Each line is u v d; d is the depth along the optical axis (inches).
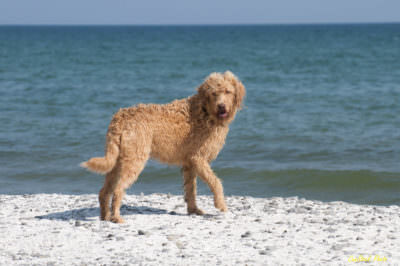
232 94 284.2
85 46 3139.8
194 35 5900.6
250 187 430.0
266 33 6491.1
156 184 440.1
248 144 573.9
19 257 219.5
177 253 223.6
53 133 630.5
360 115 738.8
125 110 277.9
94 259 216.4
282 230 263.1
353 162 494.9
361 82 1149.1
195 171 291.1
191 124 281.6
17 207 333.1
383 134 615.8
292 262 209.8
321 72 1402.6
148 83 1173.1
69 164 501.4
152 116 275.4
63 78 1269.7
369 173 453.4
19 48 2822.3
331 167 476.4
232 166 484.4
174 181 448.5
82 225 273.7
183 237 249.1
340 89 1034.1
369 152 532.7
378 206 349.4
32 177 460.1
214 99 277.9
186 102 287.0
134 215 300.2
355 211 323.0
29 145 569.0
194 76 1328.7
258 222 282.4
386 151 534.9
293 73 1386.6
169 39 4520.2
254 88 1068.5
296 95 952.9
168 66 1637.6
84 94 979.3
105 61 1844.2
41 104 852.0
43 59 1929.1
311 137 604.4
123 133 267.9
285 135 616.1
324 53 2249.0
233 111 287.7
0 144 571.2
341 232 258.1
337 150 543.2
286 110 790.5
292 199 374.6
